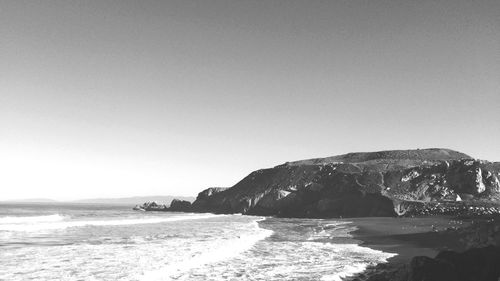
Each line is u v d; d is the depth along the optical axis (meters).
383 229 46.19
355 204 82.50
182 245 31.25
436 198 76.62
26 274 20.25
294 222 64.31
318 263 23.55
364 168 96.69
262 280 19.16
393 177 86.94
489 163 82.69
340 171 96.56
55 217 65.62
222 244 32.06
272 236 39.88
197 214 98.69
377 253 27.61
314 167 105.62
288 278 19.55
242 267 22.28
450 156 117.38
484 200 71.75
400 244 32.91
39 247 29.62
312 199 92.69
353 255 26.69
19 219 59.72
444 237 33.62
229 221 66.19
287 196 97.00
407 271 16.17
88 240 34.44
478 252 15.47
